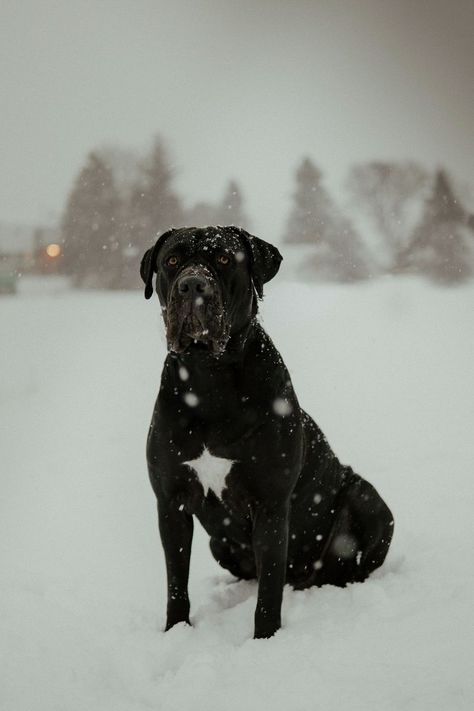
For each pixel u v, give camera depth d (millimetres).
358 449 7047
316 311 17125
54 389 10406
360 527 3857
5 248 31594
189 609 3322
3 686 2727
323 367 11031
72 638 3129
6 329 16234
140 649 2977
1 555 4648
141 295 24266
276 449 3164
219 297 3084
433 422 7887
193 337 3031
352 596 3326
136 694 2643
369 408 8641
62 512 5535
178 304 3076
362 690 2387
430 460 6508
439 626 2801
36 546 4809
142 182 33031
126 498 5820
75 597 3703
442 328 14273
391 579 3545
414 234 30125
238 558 3789
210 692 2531
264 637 3051
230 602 3688
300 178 32188
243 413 3127
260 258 3438
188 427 3166
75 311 19047
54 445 7594
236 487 3207
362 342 13023
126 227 31484
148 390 10016
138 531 5070
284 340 13414
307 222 31312
